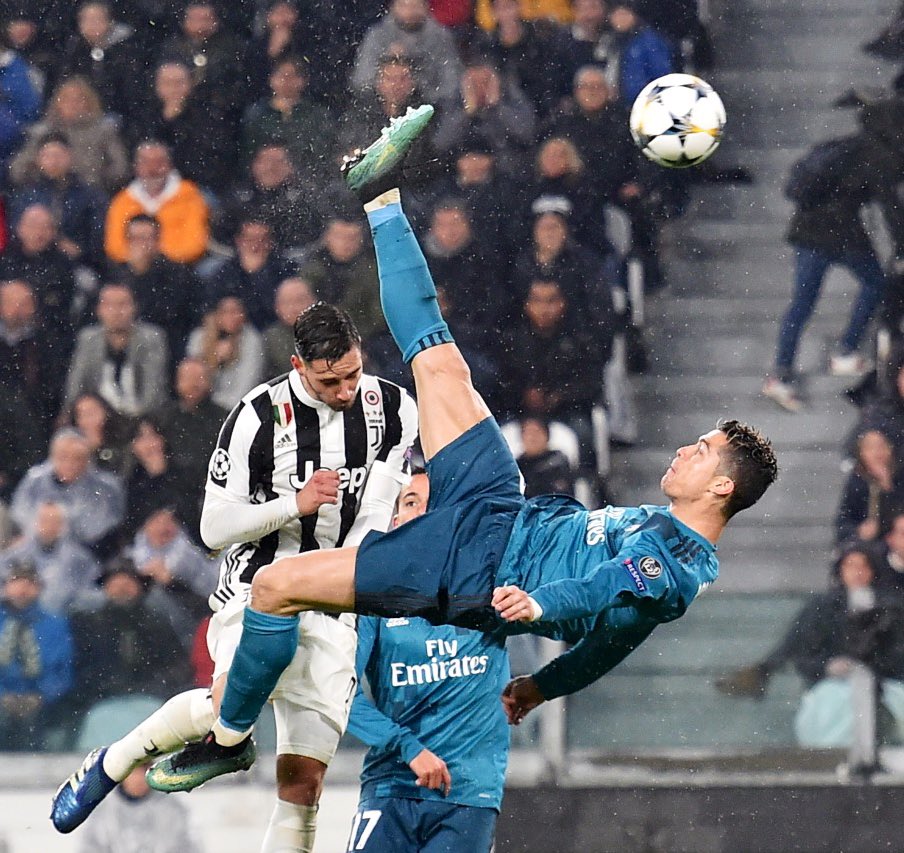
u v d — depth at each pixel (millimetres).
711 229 38125
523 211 34562
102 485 31641
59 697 29281
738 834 28906
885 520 32156
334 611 17359
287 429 18219
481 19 36375
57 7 36000
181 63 35844
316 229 35062
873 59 40906
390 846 19219
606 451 33219
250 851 28062
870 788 29062
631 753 29172
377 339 33594
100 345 33438
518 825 28703
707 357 36750
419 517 17609
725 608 30125
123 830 28062
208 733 18328
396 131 18766
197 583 30609
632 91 36562
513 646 28406
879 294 35562
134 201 34781
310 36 36000
